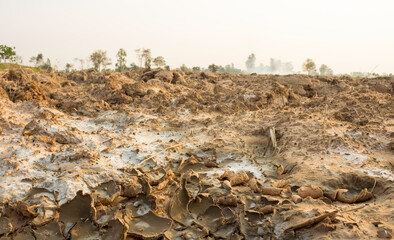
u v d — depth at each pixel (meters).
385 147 7.16
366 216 4.43
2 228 4.27
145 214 4.82
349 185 5.74
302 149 7.27
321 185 5.66
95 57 52.94
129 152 7.07
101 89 15.12
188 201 5.12
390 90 16.80
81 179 5.43
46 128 7.63
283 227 4.27
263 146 8.09
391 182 5.44
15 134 7.39
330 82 19.47
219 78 21.83
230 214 4.85
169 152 7.30
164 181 5.88
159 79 18.61
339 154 6.78
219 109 11.80
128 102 13.20
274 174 6.49
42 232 4.32
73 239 4.25
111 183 5.49
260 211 4.80
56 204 4.83
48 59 54.75
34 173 5.61
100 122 10.26
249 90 14.48
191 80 20.14
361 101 10.77
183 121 9.84
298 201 5.01
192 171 6.28
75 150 6.69
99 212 4.75
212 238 4.41
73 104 11.78
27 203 4.72
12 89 12.18
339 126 8.37
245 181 6.10
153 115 10.98
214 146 7.73
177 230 4.55
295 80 17.94
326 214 4.13
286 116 9.41
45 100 12.18
